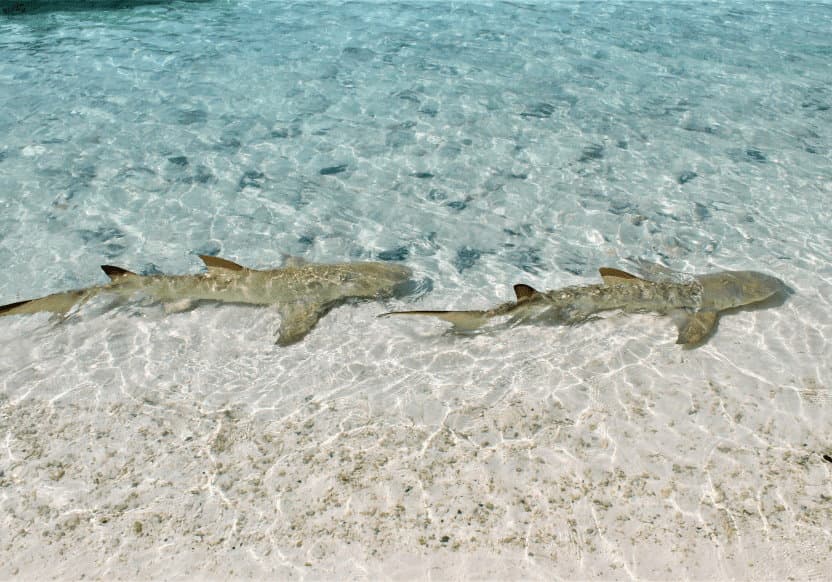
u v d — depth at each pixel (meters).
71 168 9.14
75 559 4.26
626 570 4.18
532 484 4.77
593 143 10.01
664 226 8.02
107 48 13.66
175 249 7.58
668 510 4.55
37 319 6.44
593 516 4.53
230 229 7.96
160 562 4.25
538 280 7.10
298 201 8.54
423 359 6.01
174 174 9.09
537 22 15.50
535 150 9.80
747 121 10.70
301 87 11.86
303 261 7.39
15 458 4.97
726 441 5.11
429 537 4.41
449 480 4.82
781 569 4.16
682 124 10.62
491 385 5.70
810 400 5.46
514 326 6.36
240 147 9.83
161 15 15.96
